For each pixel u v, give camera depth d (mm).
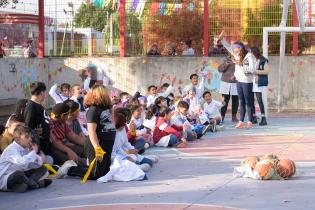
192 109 14195
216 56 19375
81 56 20359
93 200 7418
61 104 9773
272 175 8539
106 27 20266
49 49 20516
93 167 8578
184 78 19672
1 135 9031
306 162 10008
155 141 11961
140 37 20109
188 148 11742
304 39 19234
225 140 12859
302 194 7629
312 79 18969
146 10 19953
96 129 8562
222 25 19328
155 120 12172
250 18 19062
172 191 7883
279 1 18891
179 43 19906
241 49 15055
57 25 20422
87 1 20250
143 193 7770
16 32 20078
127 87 20094
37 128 9234
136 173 8609
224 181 8508
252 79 15016
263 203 7160
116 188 8102
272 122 16234
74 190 8016
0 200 7531
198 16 19641
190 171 9320
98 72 20234
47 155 9445
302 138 12992
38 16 20188
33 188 8070
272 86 19203
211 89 19391
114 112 9117
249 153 11039
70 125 9984
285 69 19094
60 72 20391
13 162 7992
